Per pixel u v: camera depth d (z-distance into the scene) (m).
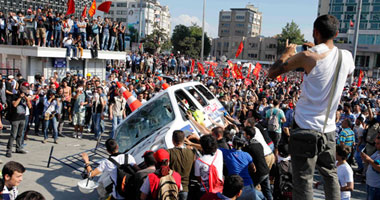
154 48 80.56
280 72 2.46
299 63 2.39
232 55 131.38
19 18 17.50
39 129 13.48
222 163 5.00
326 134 2.49
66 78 15.38
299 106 2.50
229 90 16.73
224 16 163.12
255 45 126.00
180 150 5.04
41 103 12.29
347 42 90.62
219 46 134.62
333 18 2.44
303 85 2.48
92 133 13.34
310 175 2.42
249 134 5.77
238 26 160.25
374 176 5.71
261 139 6.39
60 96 11.65
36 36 16.78
